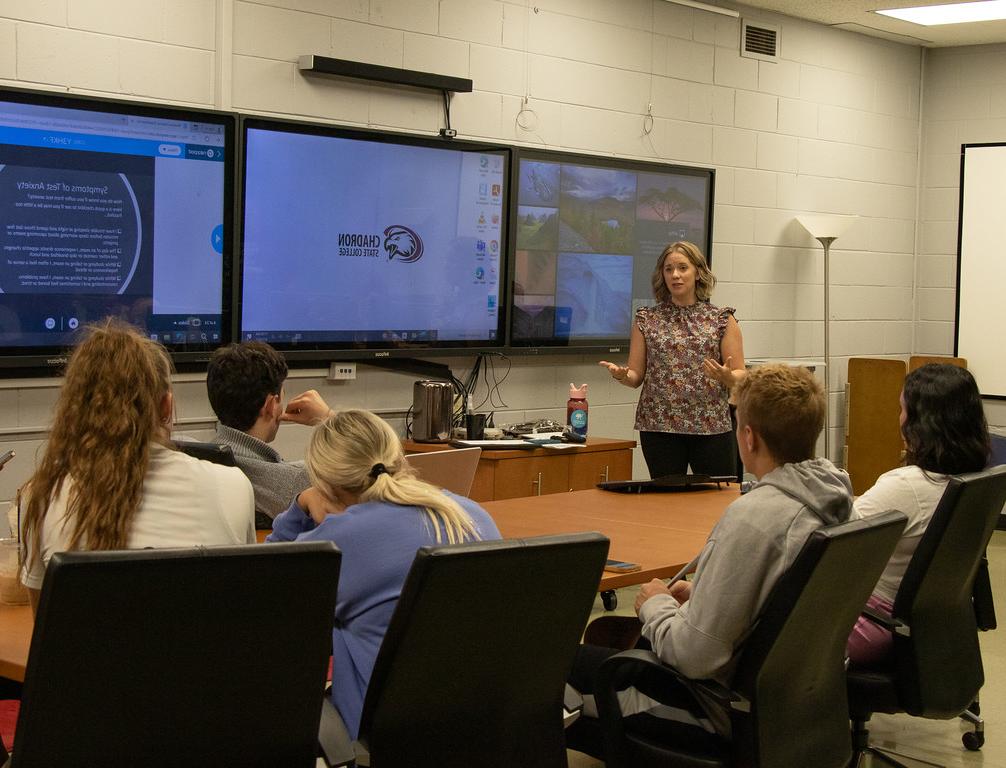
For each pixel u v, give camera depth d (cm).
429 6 512
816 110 692
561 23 563
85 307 420
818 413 214
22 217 403
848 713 238
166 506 189
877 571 214
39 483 188
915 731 367
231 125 447
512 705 179
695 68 625
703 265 471
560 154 557
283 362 272
